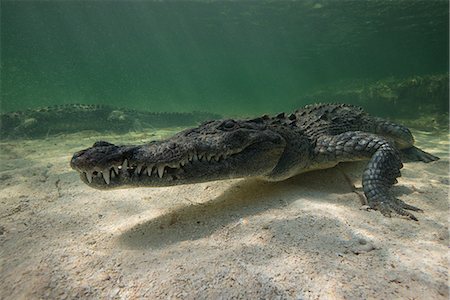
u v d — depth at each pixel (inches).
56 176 30.0
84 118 72.0
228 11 174.4
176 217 19.2
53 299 12.0
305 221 17.4
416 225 17.2
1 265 14.6
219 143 19.2
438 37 184.1
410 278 12.4
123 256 14.7
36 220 19.5
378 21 156.1
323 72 358.6
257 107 164.1
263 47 265.1
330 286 12.0
